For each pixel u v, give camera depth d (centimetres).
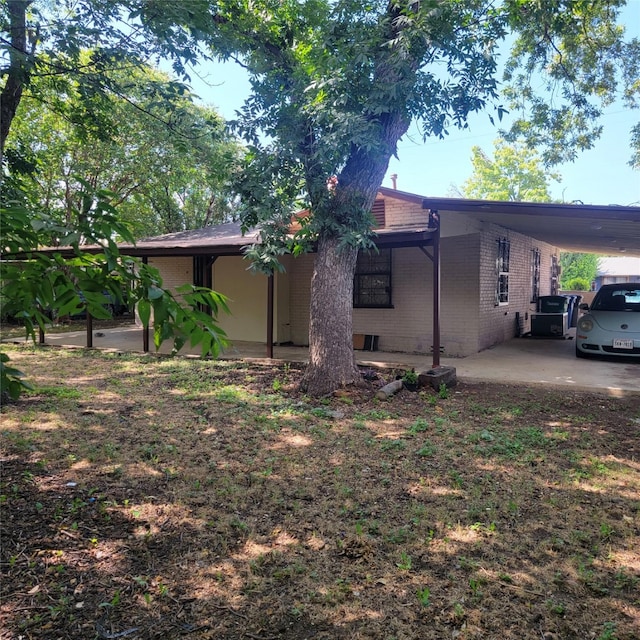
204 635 208
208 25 480
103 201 132
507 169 2969
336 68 554
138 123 1406
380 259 1017
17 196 245
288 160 618
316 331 652
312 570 255
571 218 631
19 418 520
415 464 402
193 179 1925
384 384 668
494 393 651
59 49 490
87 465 397
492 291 1001
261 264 660
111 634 208
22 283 132
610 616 220
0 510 317
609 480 370
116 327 1584
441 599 231
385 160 620
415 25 526
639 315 831
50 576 248
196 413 552
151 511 321
